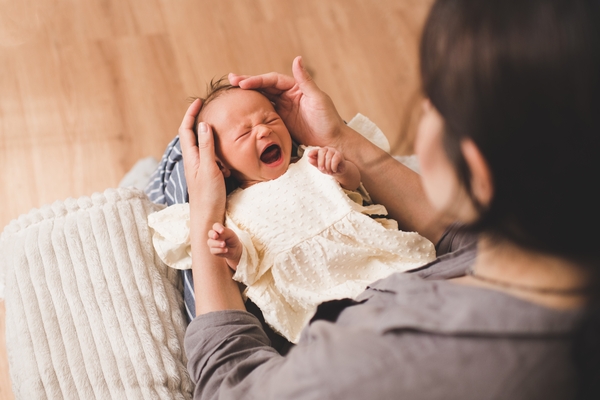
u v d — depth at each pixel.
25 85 1.75
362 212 0.97
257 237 0.96
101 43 1.83
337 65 1.87
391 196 0.99
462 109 0.38
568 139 0.36
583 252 0.41
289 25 1.93
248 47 1.87
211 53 1.85
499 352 0.43
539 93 0.35
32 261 0.90
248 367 0.66
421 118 0.45
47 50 1.81
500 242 0.44
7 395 1.35
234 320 0.76
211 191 0.91
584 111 0.35
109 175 1.63
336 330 0.52
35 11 1.88
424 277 0.64
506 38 0.35
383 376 0.45
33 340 0.85
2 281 0.95
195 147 0.97
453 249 0.91
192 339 0.75
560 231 0.39
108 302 0.89
